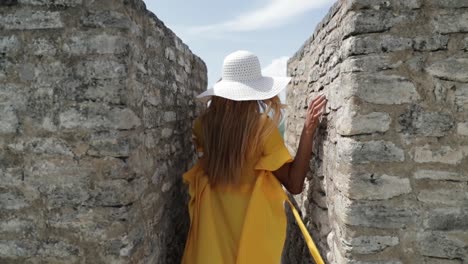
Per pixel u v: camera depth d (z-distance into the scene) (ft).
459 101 6.07
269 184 7.69
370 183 6.26
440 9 6.01
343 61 6.61
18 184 6.32
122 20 6.07
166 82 8.93
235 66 7.54
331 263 7.44
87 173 6.25
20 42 6.15
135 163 6.52
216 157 7.54
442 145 6.14
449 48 6.03
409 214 6.25
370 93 6.17
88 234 6.31
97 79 6.12
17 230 6.38
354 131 6.23
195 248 7.63
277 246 7.39
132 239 6.50
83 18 6.08
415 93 6.13
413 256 6.29
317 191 8.93
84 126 6.18
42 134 6.24
